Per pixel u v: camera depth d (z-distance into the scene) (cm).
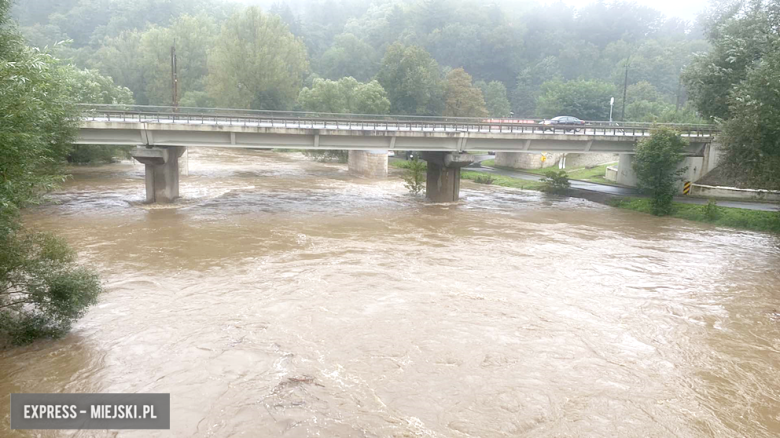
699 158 5038
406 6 18775
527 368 1667
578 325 2033
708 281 2645
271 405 1416
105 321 1966
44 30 14675
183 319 1994
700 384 1598
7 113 1554
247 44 9756
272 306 2138
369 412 1395
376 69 13750
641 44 15075
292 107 10400
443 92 10325
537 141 5025
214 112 8894
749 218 4006
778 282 2642
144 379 1543
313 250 3052
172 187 4612
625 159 5941
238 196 5025
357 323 1983
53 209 4141
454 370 1639
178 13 16588
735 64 4603
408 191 5684
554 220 4238
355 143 4725
